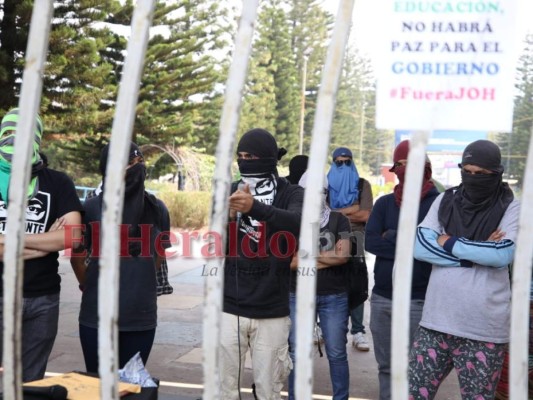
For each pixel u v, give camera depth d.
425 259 3.01
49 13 1.72
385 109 1.65
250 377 5.12
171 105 25.77
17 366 1.74
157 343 6.29
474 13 1.62
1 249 3.05
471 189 2.97
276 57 42.28
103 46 18.16
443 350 3.02
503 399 3.65
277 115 42.34
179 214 19.44
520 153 46.56
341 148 5.84
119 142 1.68
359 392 4.95
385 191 47.28
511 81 1.62
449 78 1.64
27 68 1.71
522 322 1.60
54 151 30.45
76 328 6.82
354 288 3.99
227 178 1.67
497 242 2.87
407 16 1.64
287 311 3.40
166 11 22.41
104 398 1.69
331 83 1.63
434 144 31.06
